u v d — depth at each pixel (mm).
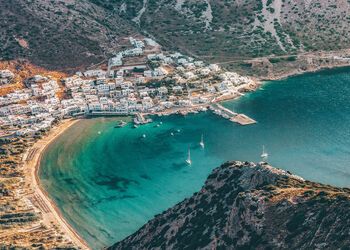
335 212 164625
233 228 183125
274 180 197625
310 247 161250
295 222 169625
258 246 171000
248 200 183625
